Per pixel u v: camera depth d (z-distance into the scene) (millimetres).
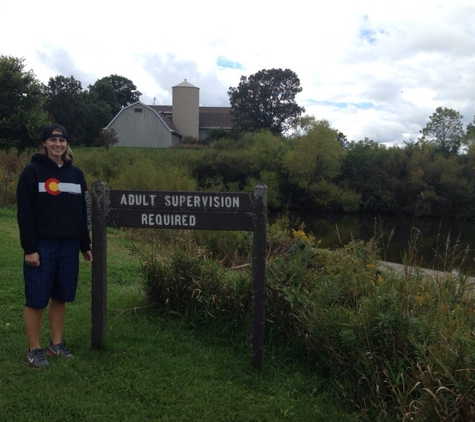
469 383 2920
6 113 28453
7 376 3670
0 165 16344
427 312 3881
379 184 38594
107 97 81625
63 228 3807
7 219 11742
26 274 3795
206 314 4695
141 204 3961
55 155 3787
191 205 3910
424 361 3197
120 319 4844
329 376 3863
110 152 29125
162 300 5051
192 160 37062
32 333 3857
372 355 3498
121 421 3246
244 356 4223
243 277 4777
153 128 63094
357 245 5734
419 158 38469
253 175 37938
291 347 4207
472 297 4098
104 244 4062
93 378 3732
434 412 2912
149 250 5609
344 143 42031
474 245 19344
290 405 3512
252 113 75188
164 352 4215
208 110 86938
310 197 37719
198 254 5309
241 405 3488
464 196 36438
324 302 4168
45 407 3318
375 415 3354
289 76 75500
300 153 37094
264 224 3865
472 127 43938
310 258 5375
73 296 4008
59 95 62312
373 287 4359
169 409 3391
